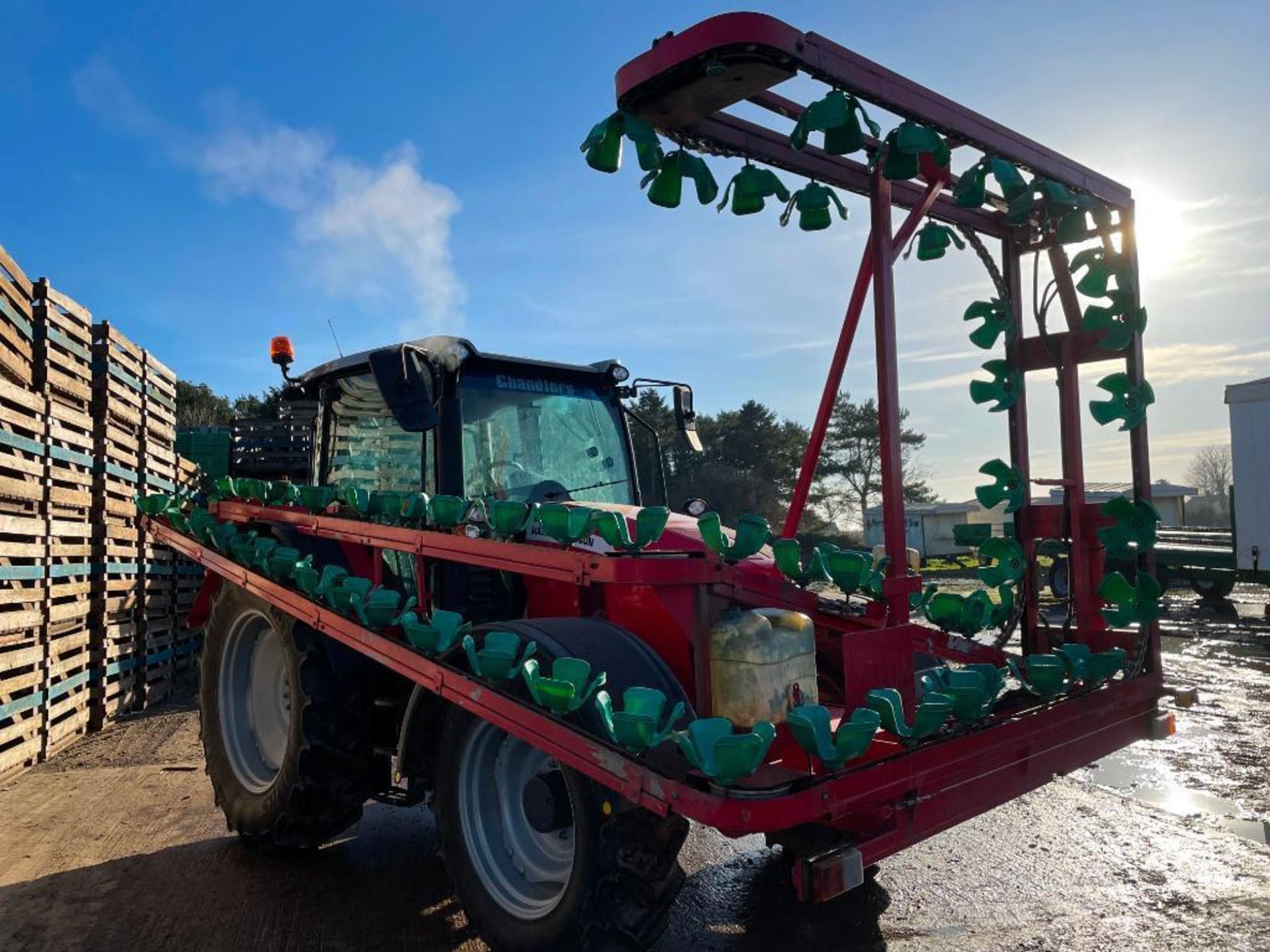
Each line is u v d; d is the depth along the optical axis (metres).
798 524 3.41
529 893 2.81
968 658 3.38
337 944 3.06
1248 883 3.44
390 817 4.57
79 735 6.12
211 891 3.54
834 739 2.13
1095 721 3.00
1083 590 3.47
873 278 2.83
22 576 5.09
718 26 2.24
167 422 7.98
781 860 3.86
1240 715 6.58
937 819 2.41
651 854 2.42
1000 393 3.65
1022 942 3.00
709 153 2.93
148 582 7.21
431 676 2.92
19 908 3.36
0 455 4.83
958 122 2.76
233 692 4.35
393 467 3.96
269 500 4.50
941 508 35.62
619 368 4.34
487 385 3.95
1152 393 3.30
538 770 2.89
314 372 4.60
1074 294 3.54
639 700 2.23
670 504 4.71
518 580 3.61
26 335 5.29
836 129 2.48
